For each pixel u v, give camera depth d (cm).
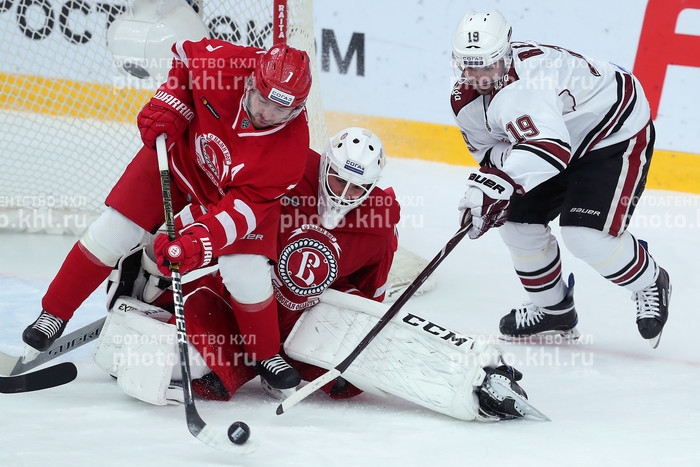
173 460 926
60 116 2355
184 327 1013
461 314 1553
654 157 2220
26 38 2342
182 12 1639
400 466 928
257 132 1016
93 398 1114
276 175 1019
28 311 1484
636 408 1130
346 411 1108
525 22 2280
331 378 1046
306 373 1171
